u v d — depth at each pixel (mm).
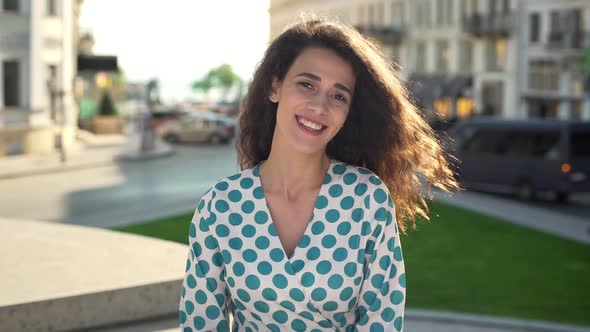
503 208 15312
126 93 83500
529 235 11625
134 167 24438
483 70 46406
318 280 2268
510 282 8289
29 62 26734
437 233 11453
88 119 42000
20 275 4344
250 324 2365
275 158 2350
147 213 13594
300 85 2316
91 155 27078
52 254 4891
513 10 43969
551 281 8398
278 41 2383
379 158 2557
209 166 24875
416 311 6770
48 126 27703
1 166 22500
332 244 2287
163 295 4238
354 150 2562
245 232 2309
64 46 29891
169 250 5004
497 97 45688
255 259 2285
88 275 4344
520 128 18453
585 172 17500
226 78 116250
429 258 9547
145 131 29562
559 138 17656
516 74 44062
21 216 14156
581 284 8266
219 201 2342
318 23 2387
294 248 2318
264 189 2348
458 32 48156
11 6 26391
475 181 19172
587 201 18312
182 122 37000
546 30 42031
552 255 10008
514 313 6988
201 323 2375
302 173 2322
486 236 11383
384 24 55031
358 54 2357
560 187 17516
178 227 11594
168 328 4094
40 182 19875
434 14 50250
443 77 48906
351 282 2289
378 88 2439
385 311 2314
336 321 2328
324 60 2322
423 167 2615
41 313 3885
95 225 12422
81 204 15789
